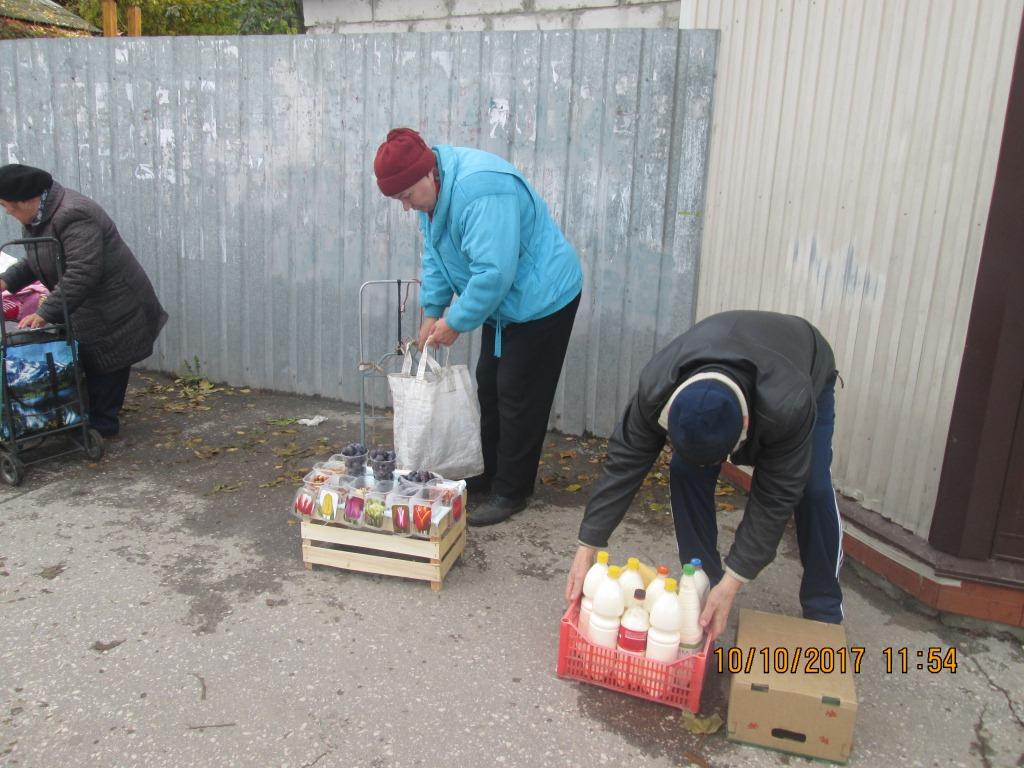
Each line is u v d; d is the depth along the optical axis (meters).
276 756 2.31
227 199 5.42
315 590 3.17
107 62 5.51
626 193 4.51
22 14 11.14
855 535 3.37
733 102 4.10
